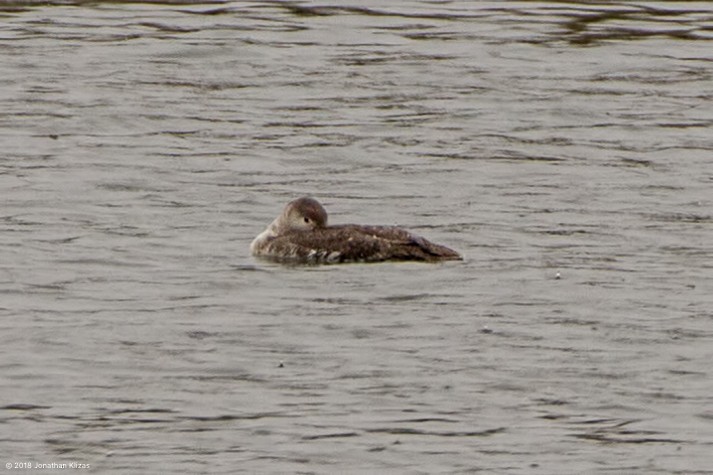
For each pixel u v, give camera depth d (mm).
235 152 26609
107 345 19203
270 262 21938
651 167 26156
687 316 20156
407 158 26438
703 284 21203
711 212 24156
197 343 19281
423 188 25203
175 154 26453
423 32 32656
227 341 19344
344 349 19156
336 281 21188
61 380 18359
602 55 31406
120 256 22047
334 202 24547
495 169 26000
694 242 22859
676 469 16656
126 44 31609
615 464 16719
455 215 24000
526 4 34594
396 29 32844
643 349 19234
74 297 20594
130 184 25031
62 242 22500
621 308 20359
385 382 18359
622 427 17469
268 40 32000
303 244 21984
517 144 27125
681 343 19391
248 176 25547
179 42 31734
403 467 16641
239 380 18406
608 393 18172
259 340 19359
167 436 17203
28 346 19125
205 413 17672
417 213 24109
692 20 33625
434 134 27547
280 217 22328
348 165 26203
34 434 17219
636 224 23578
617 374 18609
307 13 33719
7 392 18062
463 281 21156
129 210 23922
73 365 18703
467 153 26688
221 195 24703
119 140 27031
